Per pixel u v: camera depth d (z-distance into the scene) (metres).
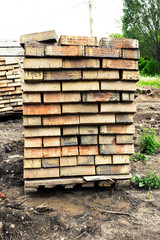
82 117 2.96
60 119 2.94
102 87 2.90
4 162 4.09
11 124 7.18
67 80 2.83
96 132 3.02
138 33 27.39
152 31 27.50
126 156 3.12
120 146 3.09
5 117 7.77
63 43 2.73
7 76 7.09
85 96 2.90
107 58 2.84
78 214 2.66
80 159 3.05
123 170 3.14
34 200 2.93
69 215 2.63
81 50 2.75
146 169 3.89
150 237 2.29
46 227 2.46
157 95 11.84
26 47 2.68
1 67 7.07
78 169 3.06
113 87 2.93
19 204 2.77
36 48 2.70
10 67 7.10
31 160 2.97
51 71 2.79
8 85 7.12
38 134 2.94
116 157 3.10
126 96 2.96
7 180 3.53
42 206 2.72
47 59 2.75
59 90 2.83
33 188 2.98
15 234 2.35
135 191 3.15
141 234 2.34
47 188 3.15
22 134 5.88
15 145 4.94
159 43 27.42
